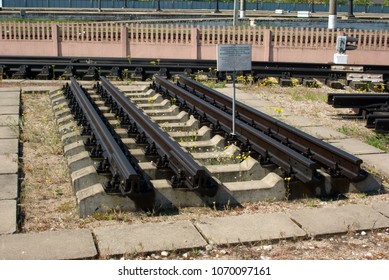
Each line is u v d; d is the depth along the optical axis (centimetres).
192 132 1089
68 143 989
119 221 689
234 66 984
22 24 2531
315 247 632
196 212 727
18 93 1525
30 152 968
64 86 1535
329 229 665
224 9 8025
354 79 1912
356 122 1295
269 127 1060
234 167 856
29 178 834
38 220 684
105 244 614
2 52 2550
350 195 802
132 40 2497
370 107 1324
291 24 4325
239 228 664
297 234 649
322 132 1164
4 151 952
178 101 1361
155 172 830
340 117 1347
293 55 2516
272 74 1909
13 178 817
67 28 2512
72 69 1870
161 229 655
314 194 793
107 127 1026
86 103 1159
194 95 1348
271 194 774
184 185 741
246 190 762
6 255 585
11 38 2545
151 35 2488
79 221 685
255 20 4338
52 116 1259
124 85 1722
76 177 771
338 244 642
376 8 8562
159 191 725
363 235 665
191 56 2494
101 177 779
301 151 907
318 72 1911
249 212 732
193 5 7994
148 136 988
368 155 991
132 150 934
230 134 1002
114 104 1280
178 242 623
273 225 674
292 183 780
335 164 807
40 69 1884
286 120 1279
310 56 2514
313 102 1557
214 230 657
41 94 1567
